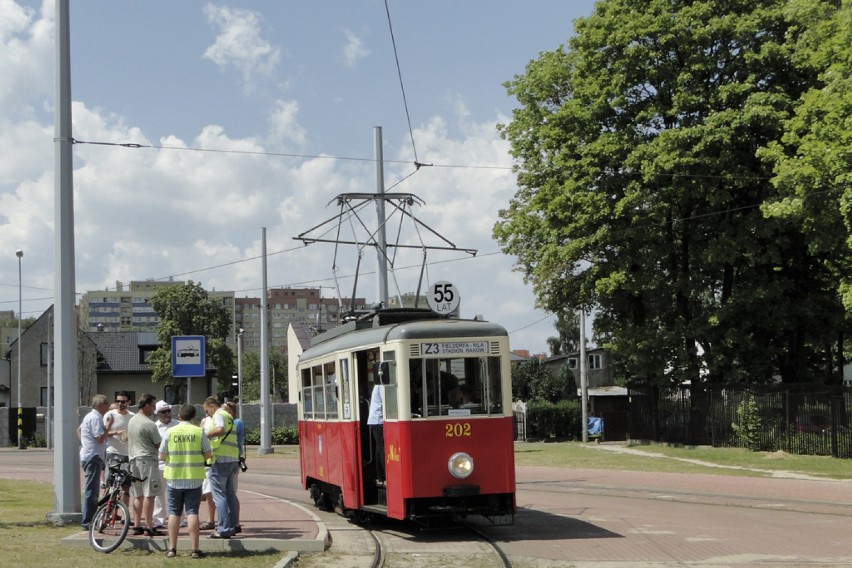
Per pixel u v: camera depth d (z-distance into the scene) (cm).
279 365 12094
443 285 2205
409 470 1366
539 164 4059
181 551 1236
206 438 1218
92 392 7306
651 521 1617
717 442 3519
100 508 1251
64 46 1594
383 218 2391
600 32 3569
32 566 1075
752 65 3359
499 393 1420
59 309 1552
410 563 1173
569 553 1260
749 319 3631
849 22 2519
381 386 1427
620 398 5628
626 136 3516
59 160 1574
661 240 3694
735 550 1275
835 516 1680
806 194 2697
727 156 3281
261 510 1703
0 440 5556
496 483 1397
